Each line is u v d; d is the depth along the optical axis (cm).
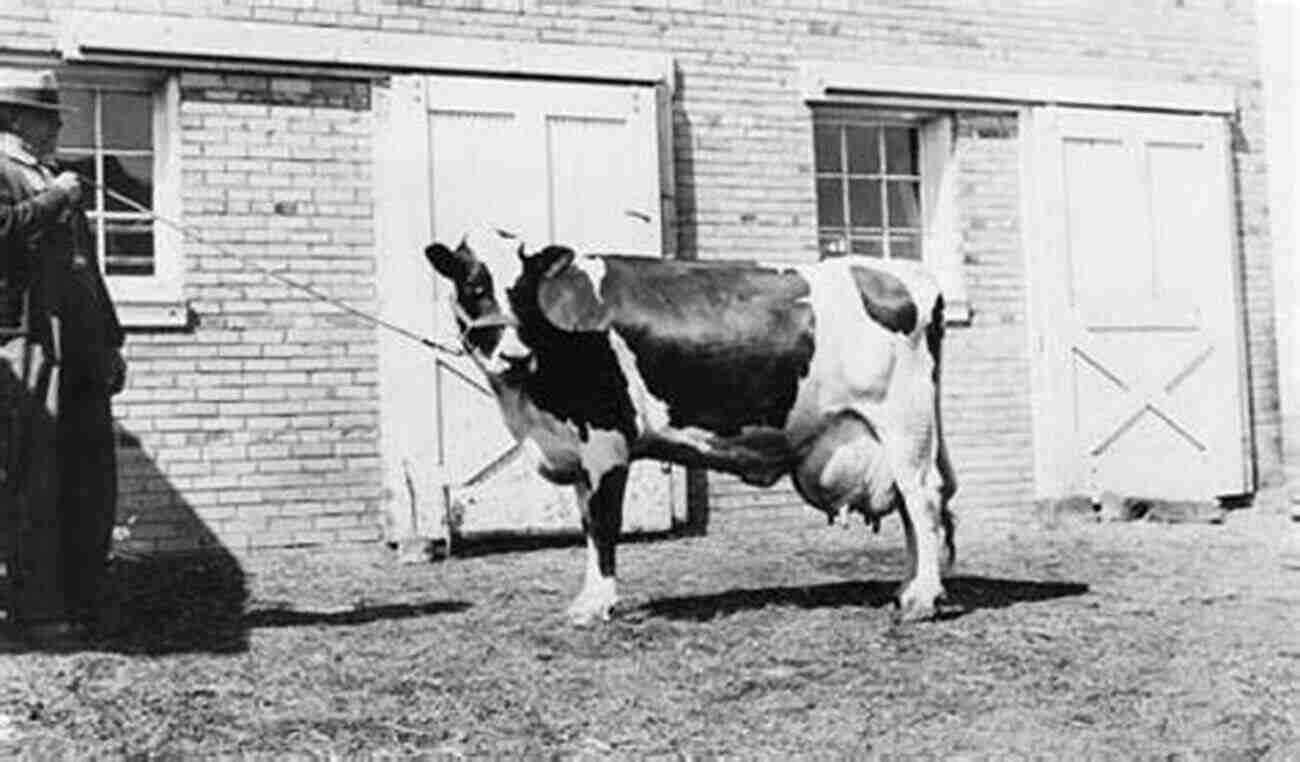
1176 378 1118
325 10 885
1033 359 1080
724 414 641
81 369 625
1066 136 1098
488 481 898
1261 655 585
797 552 870
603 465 635
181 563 825
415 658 576
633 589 738
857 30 1041
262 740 470
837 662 573
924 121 1091
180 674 545
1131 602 696
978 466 1058
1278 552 877
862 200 1084
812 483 660
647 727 490
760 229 1000
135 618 657
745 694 529
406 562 851
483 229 738
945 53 1068
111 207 863
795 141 1014
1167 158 1133
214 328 857
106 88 866
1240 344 1150
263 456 865
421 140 900
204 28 851
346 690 528
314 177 884
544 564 840
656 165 953
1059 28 1108
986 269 1075
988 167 1084
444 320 895
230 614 671
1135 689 536
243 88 871
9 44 818
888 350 650
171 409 845
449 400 893
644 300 633
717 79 994
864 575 777
